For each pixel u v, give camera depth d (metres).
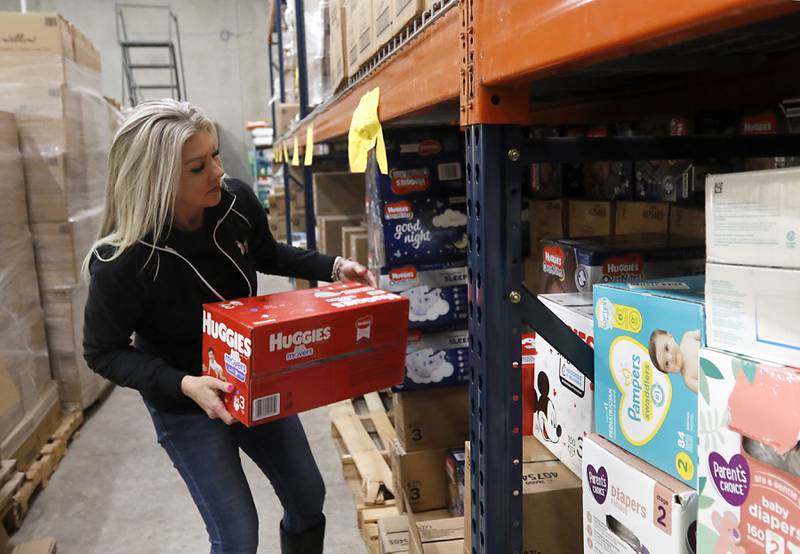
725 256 0.69
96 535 2.41
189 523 2.47
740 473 0.67
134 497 2.68
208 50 10.89
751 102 1.42
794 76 1.29
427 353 1.95
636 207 1.58
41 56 3.24
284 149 4.67
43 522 2.50
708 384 0.71
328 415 3.43
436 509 2.05
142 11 10.56
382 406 2.96
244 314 1.29
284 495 1.63
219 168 1.38
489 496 0.97
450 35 0.99
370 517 2.20
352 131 1.67
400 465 2.02
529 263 1.96
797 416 0.60
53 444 2.98
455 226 1.90
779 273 0.62
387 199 1.86
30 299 3.11
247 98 11.09
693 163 1.48
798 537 0.60
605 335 0.94
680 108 1.64
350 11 1.82
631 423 0.90
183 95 10.88
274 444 1.58
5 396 2.00
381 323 1.41
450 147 1.88
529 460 1.28
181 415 1.46
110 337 1.39
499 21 0.82
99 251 1.37
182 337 1.48
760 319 0.65
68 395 3.41
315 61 2.70
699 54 1.14
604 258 1.23
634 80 1.43
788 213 0.61
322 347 1.31
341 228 3.41
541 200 2.01
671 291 0.88
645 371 0.86
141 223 1.33
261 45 10.98
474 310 0.97
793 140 1.08
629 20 0.59
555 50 0.70
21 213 3.12
